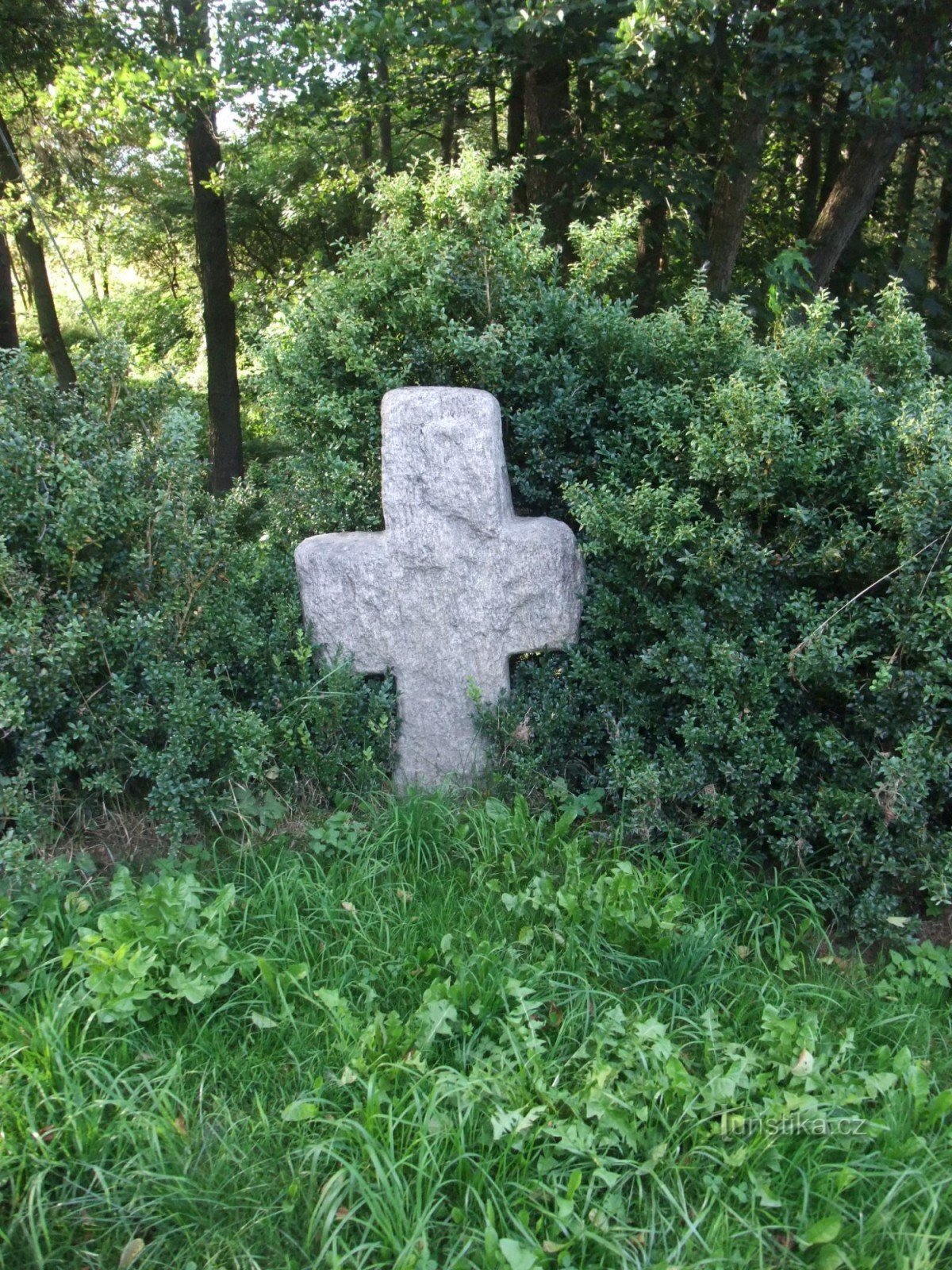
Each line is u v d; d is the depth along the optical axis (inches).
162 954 111.8
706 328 165.8
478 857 140.3
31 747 134.2
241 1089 102.3
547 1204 89.4
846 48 258.1
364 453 181.3
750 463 138.8
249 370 466.6
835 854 133.0
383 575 157.3
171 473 151.0
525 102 357.1
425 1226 85.6
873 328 165.9
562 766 157.2
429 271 176.7
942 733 131.2
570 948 118.7
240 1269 85.0
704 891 134.6
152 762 140.6
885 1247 87.7
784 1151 95.0
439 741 162.4
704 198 295.0
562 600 157.6
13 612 135.7
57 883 129.0
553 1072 101.3
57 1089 98.6
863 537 136.0
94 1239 88.0
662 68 256.2
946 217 433.1
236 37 291.1
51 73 407.8
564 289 185.0
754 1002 115.3
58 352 570.6
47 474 138.6
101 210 548.1
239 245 625.0
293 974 111.2
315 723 156.1
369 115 339.9
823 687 139.8
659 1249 87.0
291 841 145.9
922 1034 114.0
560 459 168.7
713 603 145.1
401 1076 100.9
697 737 137.9
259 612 170.1
